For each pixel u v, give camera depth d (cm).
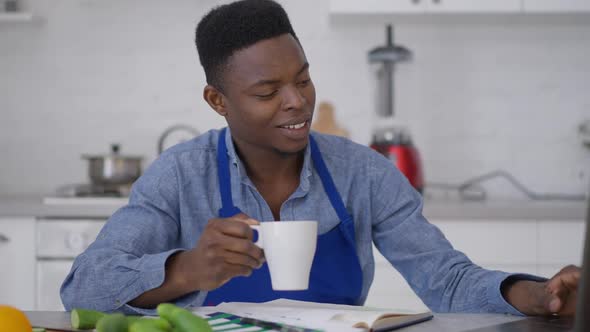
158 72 313
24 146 312
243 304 120
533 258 254
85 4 312
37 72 311
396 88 314
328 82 313
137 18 313
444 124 315
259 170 144
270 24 129
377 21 305
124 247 130
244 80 128
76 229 255
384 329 101
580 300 84
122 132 313
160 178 143
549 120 315
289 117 128
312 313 110
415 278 142
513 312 118
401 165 278
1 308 88
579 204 261
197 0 313
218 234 108
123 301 116
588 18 300
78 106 312
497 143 315
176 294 115
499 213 253
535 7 285
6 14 291
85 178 313
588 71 314
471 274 130
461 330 102
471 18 300
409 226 147
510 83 315
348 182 150
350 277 145
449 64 314
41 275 254
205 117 315
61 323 109
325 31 313
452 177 315
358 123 313
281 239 105
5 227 254
